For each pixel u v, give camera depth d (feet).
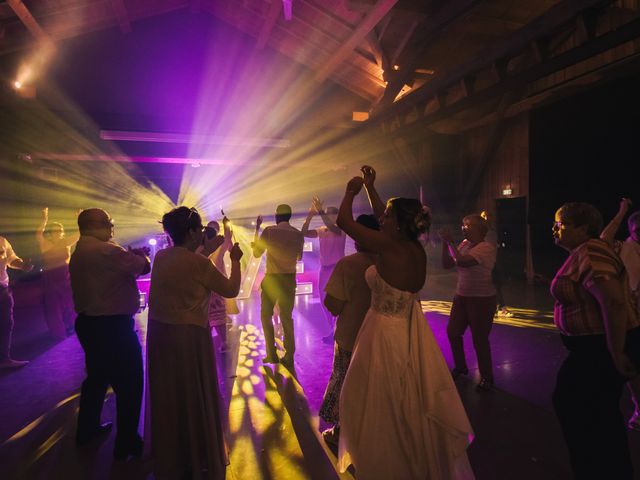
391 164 39.01
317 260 28.12
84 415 8.72
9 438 9.08
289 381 12.10
